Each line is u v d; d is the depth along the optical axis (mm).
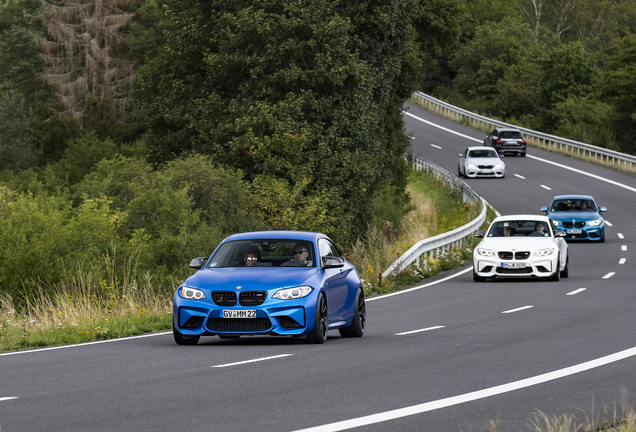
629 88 159125
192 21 72750
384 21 71125
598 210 78875
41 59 149875
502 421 15773
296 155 60844
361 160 65125
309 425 15438
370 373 21375
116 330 31453
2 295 39000
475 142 160750
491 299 42062
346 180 65062
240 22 63156
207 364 23125
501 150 143500
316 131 63500
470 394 18453
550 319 33625
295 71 62719
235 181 57562
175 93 72938
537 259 50312
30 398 18359
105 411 16828
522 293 44656
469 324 32500
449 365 22547
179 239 45375
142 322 33781
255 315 26281
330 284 28078
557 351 24938
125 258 43250
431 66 115688
